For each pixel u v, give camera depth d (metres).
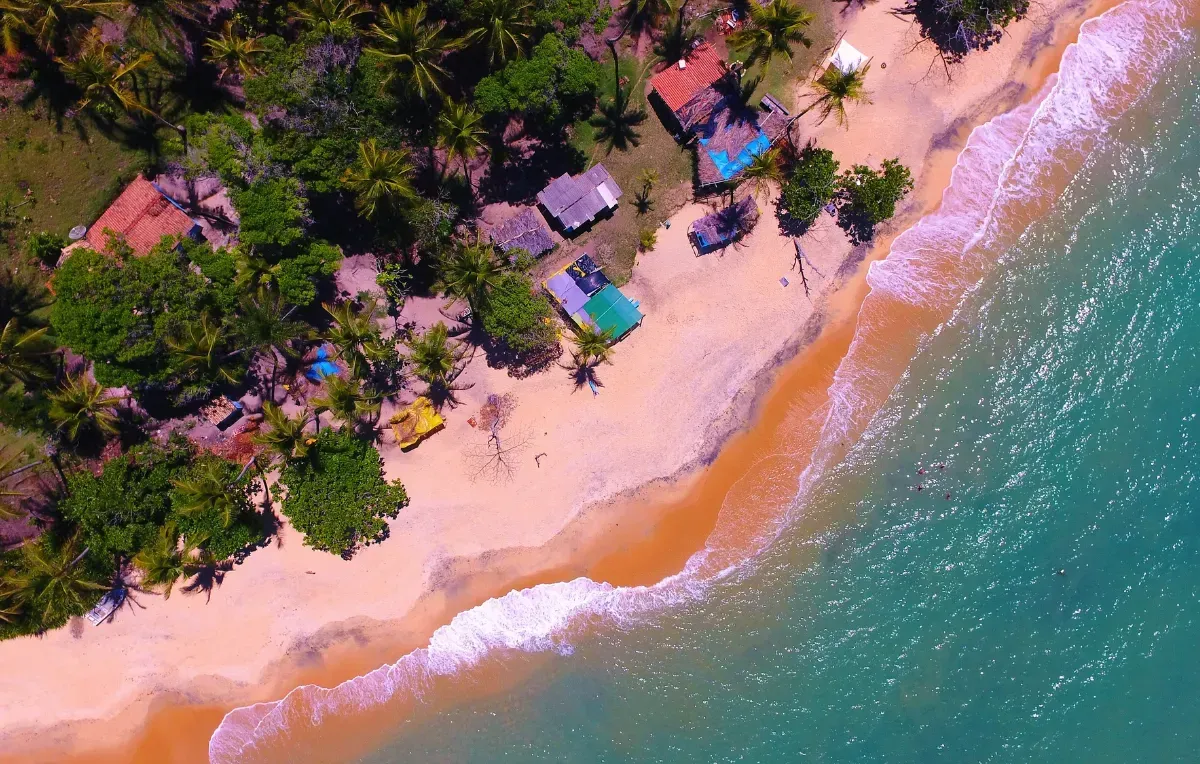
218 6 32.44
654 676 35.03
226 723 34.50
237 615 34.44
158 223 31.91
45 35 30.98
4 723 34.09
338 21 28.86
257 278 31.00
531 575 35.12
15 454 33.03
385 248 34.12
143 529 32.66
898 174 34.25
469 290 31.52
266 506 34.28
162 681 34.38
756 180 34.94
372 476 33.16
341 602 34.66
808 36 35.31
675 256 35.12
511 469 34.97
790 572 35.38
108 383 29.78
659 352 35.22
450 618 34.91
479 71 33.41
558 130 34.22
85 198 32.72
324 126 28.92
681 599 35.22
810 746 34.91
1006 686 35.16
